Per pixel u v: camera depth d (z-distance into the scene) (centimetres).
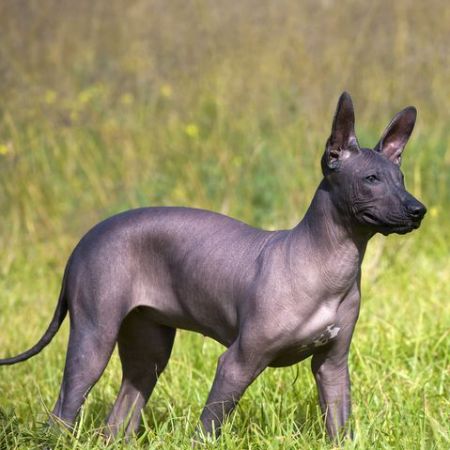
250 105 3066
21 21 3269
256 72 3134
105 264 1438
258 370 1345
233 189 2803
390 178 1291
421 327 1869
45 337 1527
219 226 1427
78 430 1401
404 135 1376
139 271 1454
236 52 3206
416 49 3091
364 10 3216
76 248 1488
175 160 2983
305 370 1653
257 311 1324
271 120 3039
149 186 2881
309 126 2917
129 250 1448
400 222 1266
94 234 1475
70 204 2895
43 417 1529
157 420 1573
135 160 2936
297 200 2709
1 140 3019
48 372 1827
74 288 1457
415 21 3159
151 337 1529
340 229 1316
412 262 2403
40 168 2972
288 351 1348
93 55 3259
